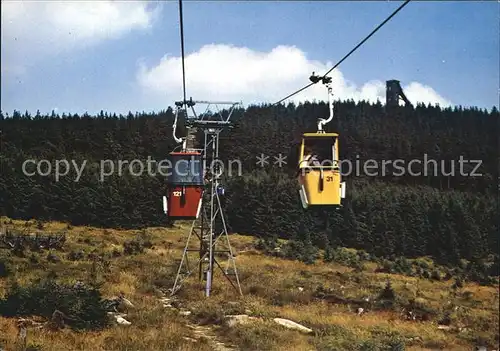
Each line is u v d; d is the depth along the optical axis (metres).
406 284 50.88
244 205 82.75
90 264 40.50
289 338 21.31
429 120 132.38
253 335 21.12
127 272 40.12
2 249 44.53
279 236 80.56
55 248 50.06
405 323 29.92
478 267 68.94
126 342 17.84
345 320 28.09
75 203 79.94
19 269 35.00
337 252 69.19
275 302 32.03
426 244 81.38
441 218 83.75
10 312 19.91
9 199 77.88
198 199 23.22
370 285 46.84
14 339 16.50
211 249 32.44
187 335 20.78
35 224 72.00
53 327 18.70
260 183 85.06
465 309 38.31
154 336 19.31
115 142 103.75
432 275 59.72
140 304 26.55
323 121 15.40
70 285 24.19
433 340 25.52
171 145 105.19
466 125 128.38
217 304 28.83
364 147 120.81
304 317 27.53
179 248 62.62
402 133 125.50
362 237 82.00
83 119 105.31
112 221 80.44
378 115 135.38
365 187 98.69
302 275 48.84
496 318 34.78
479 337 27.55
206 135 30.92
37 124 100.62
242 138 109.50
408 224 83.00
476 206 89.25
